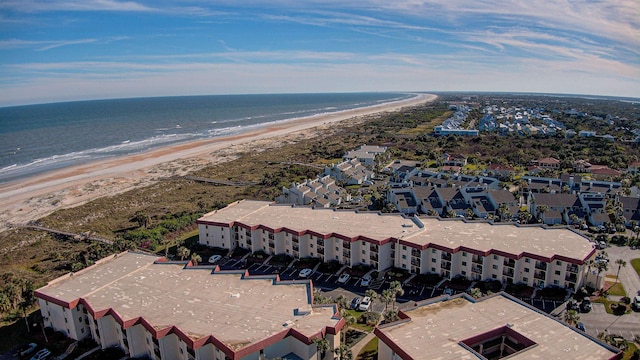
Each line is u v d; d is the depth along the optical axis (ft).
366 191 604.90
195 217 497.46
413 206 496.64
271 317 241.55
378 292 323.57
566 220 467.52
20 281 326.03
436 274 342.23
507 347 229.25
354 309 301.63
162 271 307.17
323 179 598.75
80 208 564.30
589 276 316.40
